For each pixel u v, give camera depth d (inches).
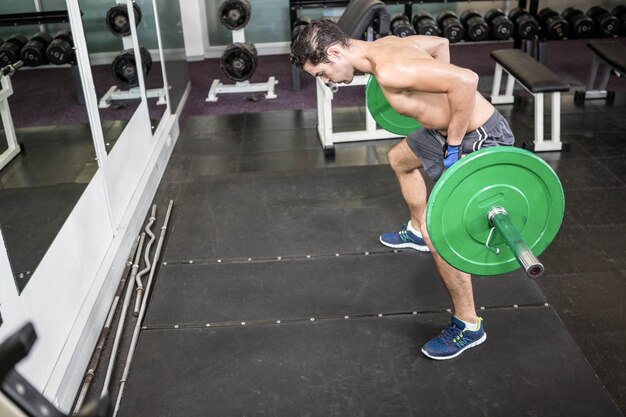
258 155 139.1
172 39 159.6
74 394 75.5
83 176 88.7
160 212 116.3
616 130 143.9
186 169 133.6
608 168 125.6
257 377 74.3
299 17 181.5
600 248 99.9
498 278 90.6
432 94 68.6
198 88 184.9
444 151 69.6
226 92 179.2
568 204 112.6
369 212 109.3
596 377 72.4
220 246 101.2
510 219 65.4
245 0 169.9
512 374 73.2
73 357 75.7
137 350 79.4
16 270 66.7
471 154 60.9
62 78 84.1
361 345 78.8
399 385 72.2
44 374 70.8
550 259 97.6
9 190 69.2
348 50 67.7
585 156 131.1
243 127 155.5
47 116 79.6
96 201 93.1
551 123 137.7
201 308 86.8
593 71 158.9
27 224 70.8
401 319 83.1
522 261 57.2
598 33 166.9
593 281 92.4
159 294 90.0
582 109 157.0
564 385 71.3
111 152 101.7
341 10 206.5
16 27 77.3
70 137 84.8
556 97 129.1
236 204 114.0
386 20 116.0
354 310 85.1
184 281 92.7
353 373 74.4
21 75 74.9
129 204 109.0
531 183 63.5
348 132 144.9
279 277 92.7
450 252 66.0
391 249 98.3
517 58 141.8
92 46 93.7
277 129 153.3
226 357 77.7
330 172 124.6
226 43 210.1
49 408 25.3
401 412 68.4
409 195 91.9
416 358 76.3
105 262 93.4
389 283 90.5
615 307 87.0
